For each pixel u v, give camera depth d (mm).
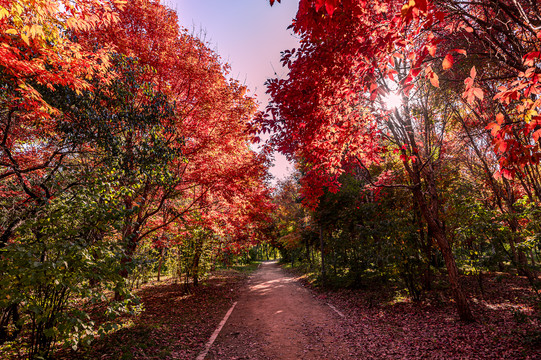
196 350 5816
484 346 5004
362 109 5055
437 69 5711
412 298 8797
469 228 7555
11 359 4086
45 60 4172
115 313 3896
